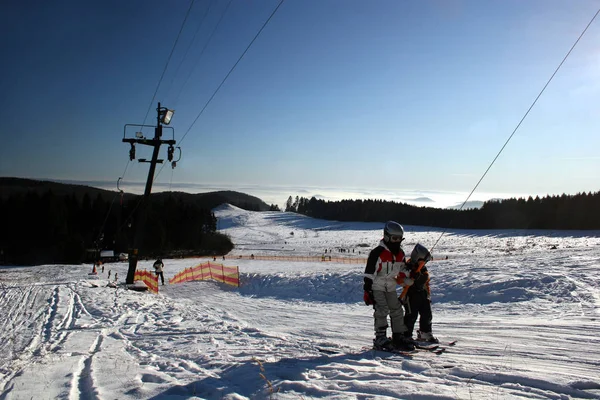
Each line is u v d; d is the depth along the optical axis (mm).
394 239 5641
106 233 78312
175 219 89125
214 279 29062
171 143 23234
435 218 146750
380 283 5703
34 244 67812
